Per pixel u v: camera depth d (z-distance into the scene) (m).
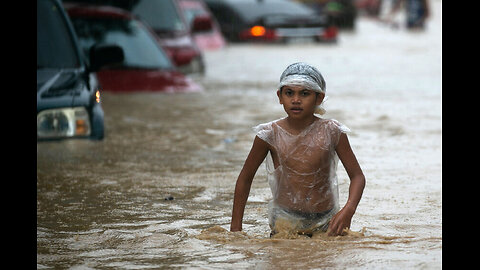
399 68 40.12
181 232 11.63
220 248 10.47
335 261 9.59
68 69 19.86
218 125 22.77
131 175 16.22
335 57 46.22
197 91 29.47
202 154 18.58
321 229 11.45
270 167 11.64
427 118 24.02
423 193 14.36
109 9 30.27
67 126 17.86
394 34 67.62
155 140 20.30
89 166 17.08
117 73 28.58
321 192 11.37
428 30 72.75
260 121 23.56
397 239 10.81
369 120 23.78
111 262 10.00
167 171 16.66
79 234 11.59
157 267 9.67
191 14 49.00
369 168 16.77
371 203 13.60
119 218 12.68
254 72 38.12
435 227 11.89
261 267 9.47
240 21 54.41
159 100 27.03
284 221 11.44
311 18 54.06
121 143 19.81
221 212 13.16
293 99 11.05
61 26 20.75
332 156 11.36
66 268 9.79
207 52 48.91
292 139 11.30
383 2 100.94
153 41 30.50
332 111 25.78
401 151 18.78
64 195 14.40
